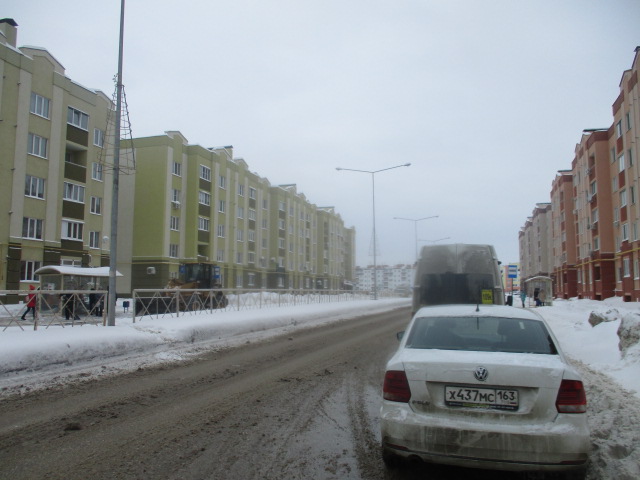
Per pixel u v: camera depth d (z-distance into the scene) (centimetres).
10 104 2630
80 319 1301
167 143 4062
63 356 883
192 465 421
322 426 538
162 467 416
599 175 3625
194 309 1841
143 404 629
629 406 517
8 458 434
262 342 1302
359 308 2822
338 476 402
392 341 1341
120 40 1362
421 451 368
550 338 432
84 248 3106
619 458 402
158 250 3956
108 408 607
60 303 1193
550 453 344
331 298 3431
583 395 363
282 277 6156
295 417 573
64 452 450
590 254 3803
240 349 1162
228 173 4909
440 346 434
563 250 5219
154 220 3991
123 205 4075
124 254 4019
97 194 3250
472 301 1043
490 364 373
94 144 3241
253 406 622
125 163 4097
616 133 3369
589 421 495
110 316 1241
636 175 2912
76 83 3089
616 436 440
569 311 2170
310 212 7369
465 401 371
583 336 1102
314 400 657
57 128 2919
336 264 8488
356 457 445
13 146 2638
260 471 410
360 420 563
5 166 2591
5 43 2636
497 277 1055
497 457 352
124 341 1045
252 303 2231
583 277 4231
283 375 837
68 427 522
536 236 7194
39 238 2780
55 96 2911
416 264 1096
